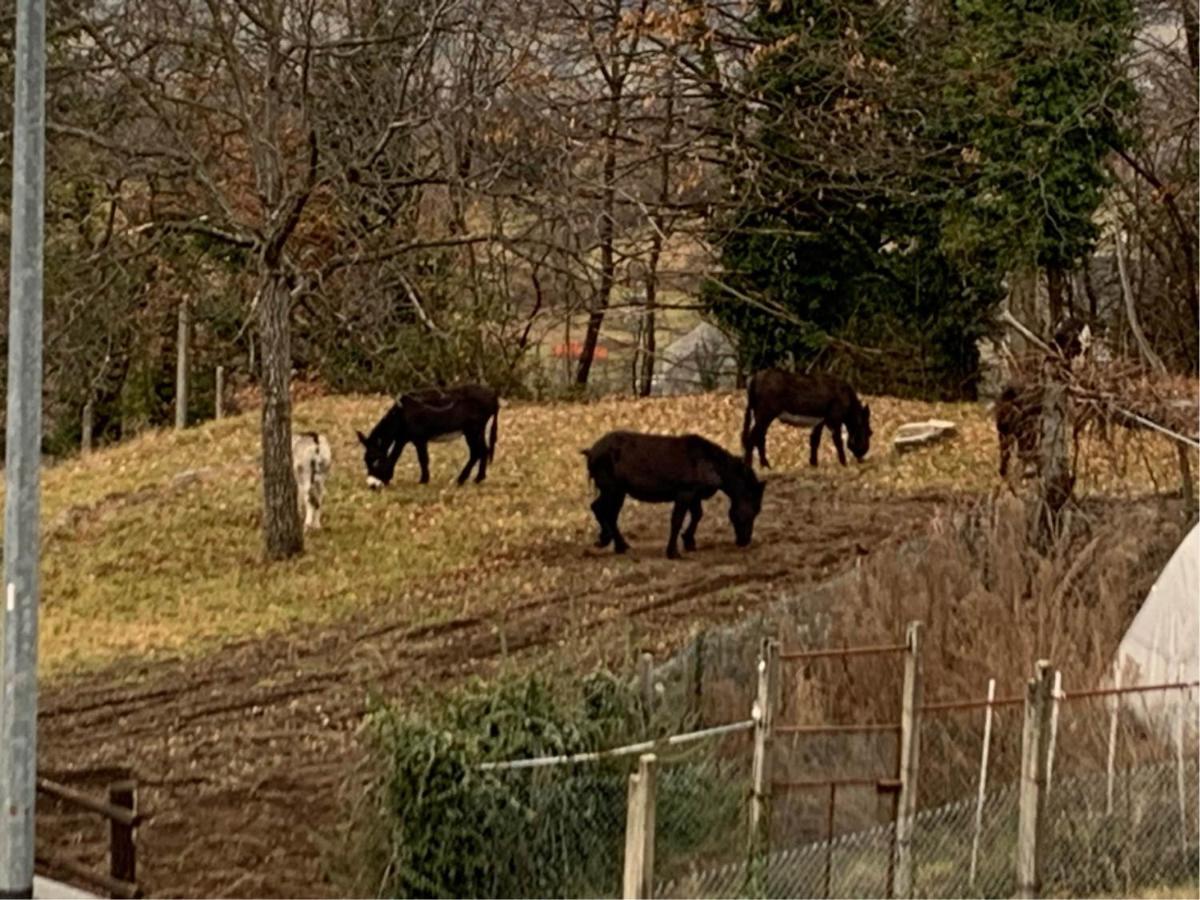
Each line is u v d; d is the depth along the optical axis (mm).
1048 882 11852
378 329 23672
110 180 22781
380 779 11547
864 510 24094
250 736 15641
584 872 11609
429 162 24562
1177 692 13594
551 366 42438
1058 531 18578
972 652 14609
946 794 12969
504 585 20844
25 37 10445
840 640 14914
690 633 16719
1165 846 12398
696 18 27188
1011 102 27953
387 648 18469
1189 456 22297
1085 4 27594
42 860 11758
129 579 22531
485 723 11578
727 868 11203
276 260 22625
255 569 22547
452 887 11227
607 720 12188
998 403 23328
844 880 11477
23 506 10625
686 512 22484
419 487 26672
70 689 17672
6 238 23953
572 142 22891
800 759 13227
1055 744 12328
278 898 11812
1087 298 37094
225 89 23375
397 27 22250
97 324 22625
